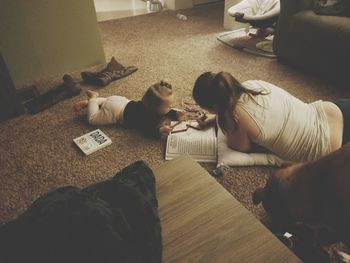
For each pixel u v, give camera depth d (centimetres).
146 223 73
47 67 238
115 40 298
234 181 148
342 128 135
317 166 63
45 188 147
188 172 99
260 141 139
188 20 348
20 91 210
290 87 220
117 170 156
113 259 59
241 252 76
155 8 385
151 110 167
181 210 87
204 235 81
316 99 206
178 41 296
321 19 207
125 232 67
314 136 134
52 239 58
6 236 59
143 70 246
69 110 201
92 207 65
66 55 241
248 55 268
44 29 222
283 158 145
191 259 75
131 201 75
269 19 258
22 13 208
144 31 319
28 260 56
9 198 142
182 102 204
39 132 183
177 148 164
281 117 134
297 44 230
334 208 57
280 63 254
